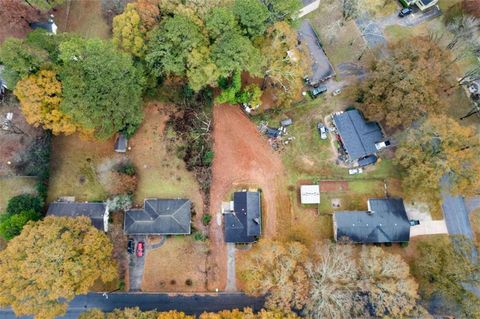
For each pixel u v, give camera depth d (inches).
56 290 2409.0
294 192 3065.9
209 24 2728.8
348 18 3334.2
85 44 2652.6
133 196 3038.9
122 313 2564.0
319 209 3031.5
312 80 3201.3
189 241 2994.6
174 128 3149.6
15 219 2689.5
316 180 3078.2
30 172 2955.2
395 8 3432.6
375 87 2901.1
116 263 2854.3
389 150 3100.4
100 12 3324.3
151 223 2906.0
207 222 3002.0
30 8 3088.1
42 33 2770.7
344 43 3368.6
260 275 2576.3
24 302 2412.6
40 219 2839.6
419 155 2775.6
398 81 2822.3
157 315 2581.2
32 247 2464.3
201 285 2938.0
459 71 3282.5
